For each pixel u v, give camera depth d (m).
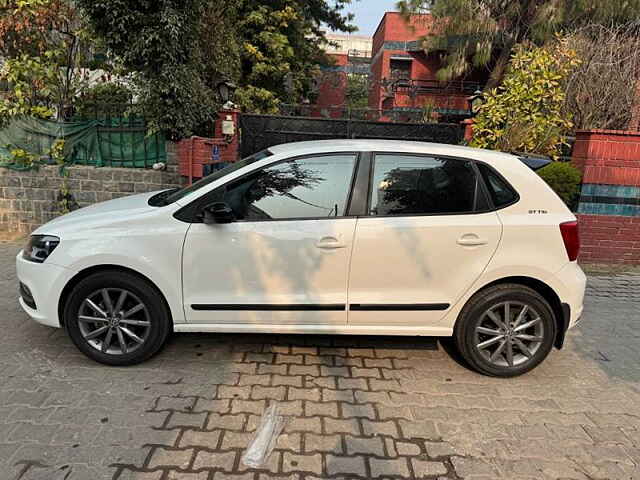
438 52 18.52
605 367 3.94
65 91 7.95
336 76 25.17
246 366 3.66
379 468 2.62
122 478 2.46
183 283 3.46
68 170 7.45
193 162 7.12
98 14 6.90
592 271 6.68
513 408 3.26
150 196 4.13
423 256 3.45
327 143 3.70
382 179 3.52
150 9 7.01
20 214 7.59
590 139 6.66
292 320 3.52
